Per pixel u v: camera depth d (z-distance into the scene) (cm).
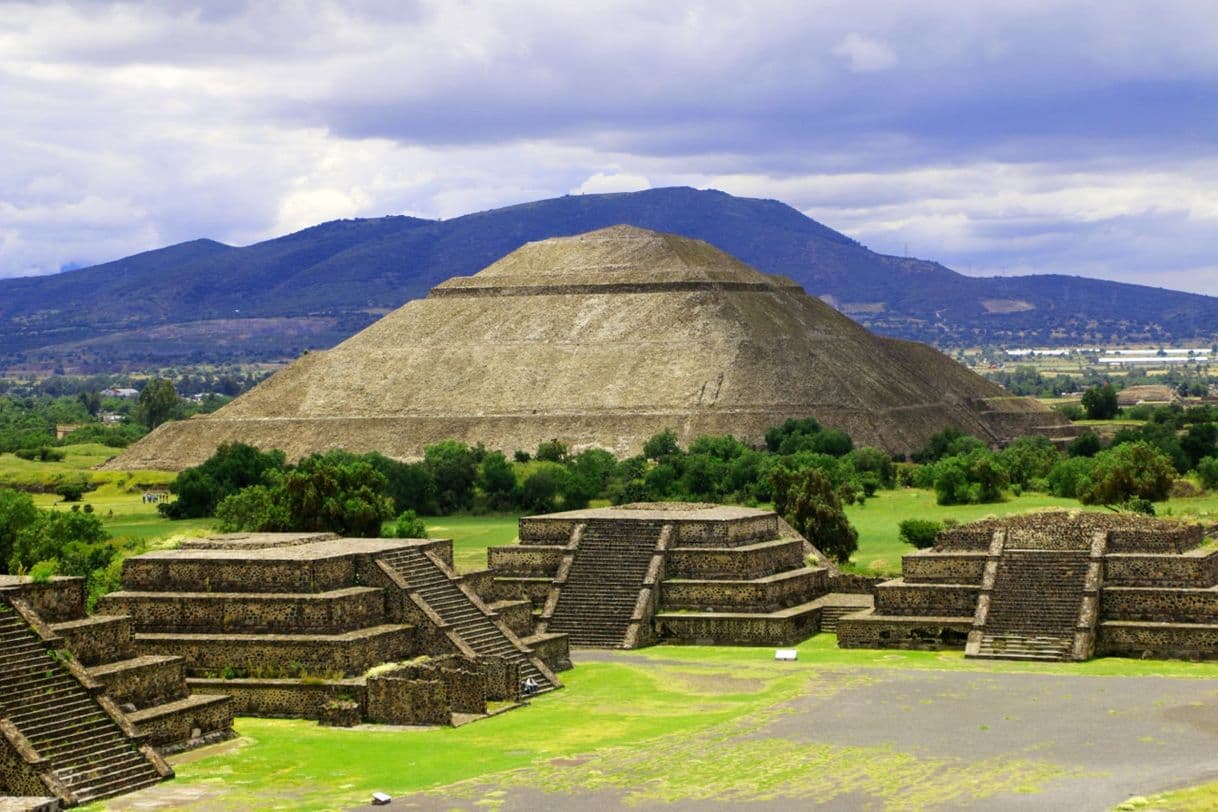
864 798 7962
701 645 13250
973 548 13225
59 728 8312
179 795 8088
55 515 16450
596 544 14112
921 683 11038
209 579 10756
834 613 13962
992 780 8250
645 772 8562
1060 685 10800
